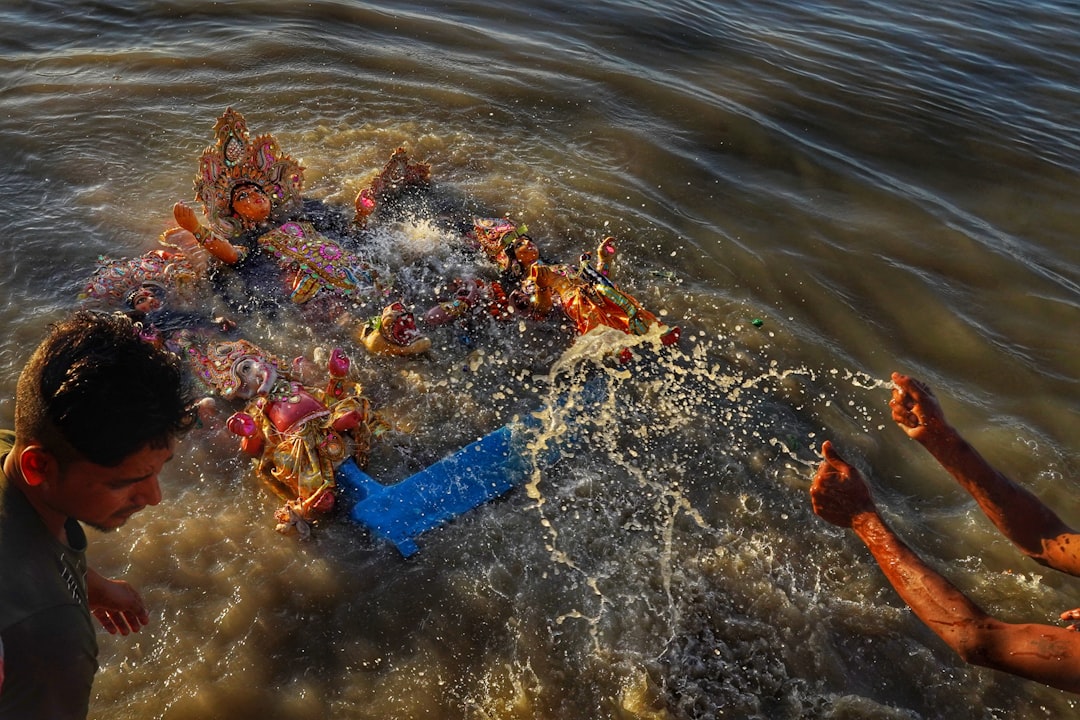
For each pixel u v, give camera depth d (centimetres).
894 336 503
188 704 307
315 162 626
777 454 423
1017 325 514
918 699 322
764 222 596
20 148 630
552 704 314
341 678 321
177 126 669
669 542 377
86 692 183
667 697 317
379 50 790
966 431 436
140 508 199
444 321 492
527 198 598
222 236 530
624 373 467
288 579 355
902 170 670
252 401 425
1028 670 219
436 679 321
